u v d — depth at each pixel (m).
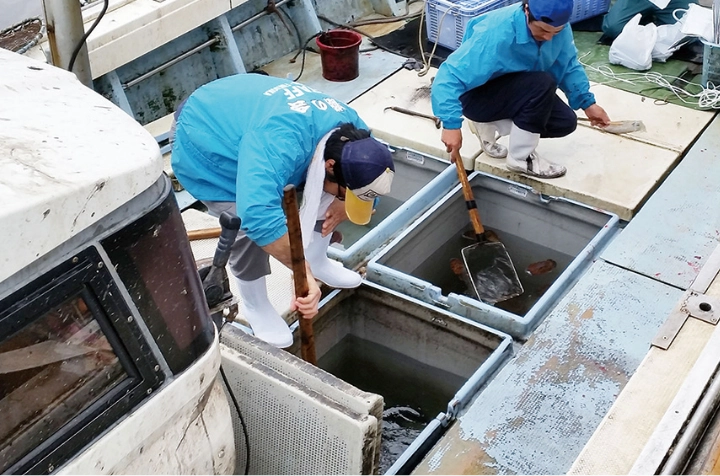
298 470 2.08
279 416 2.04
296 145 2.39
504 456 2.47
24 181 1.33
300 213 2.50
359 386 3.25
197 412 1.71
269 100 2.47
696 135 4.14
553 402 2.66
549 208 3.71
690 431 1.61
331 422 1.91
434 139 4.09
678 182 3.75
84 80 2.82
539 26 3.23
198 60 4.56
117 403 1.50
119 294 1.46
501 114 3.64
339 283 3.09
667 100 4.46
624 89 4.59
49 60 3.51
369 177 2.38
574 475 1.72
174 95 4.47
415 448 2.50
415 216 3.68
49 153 1.43
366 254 3.45
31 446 1.40
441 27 5.00
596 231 3.62
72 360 1.43
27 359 1.36
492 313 3.01
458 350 3.06
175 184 3.68
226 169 2.53
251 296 2.82
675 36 4.87
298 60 5.01
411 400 3.18
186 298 1.60
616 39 4.83
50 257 1.34
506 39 3.32
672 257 3.30
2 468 1.36
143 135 1.56
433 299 3.13
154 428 1.59
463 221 3.89
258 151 2.36
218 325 2.10
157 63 4.33
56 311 1.37
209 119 2.51
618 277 3.20
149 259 1.50
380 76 4.77
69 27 2.70
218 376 1.82
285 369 2.02
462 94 3.63
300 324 2.51
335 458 1.97
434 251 3.75
